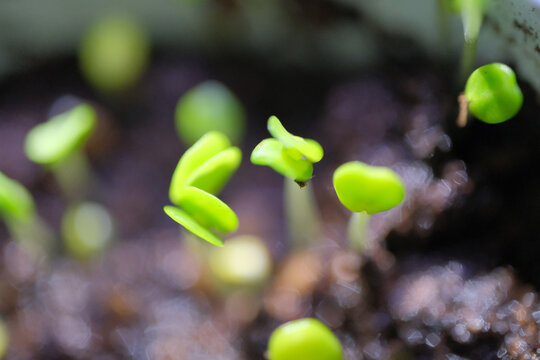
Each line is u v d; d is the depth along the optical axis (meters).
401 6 0.12
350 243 0.12
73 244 0.13
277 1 0.13
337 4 0.13
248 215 0.13
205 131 0.13
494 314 0.11
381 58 0.13
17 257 0.13
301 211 0.12
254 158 0.10
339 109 0.13
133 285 0.13
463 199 0.11
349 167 0.10
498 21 0.11
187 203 0.10
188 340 0.13
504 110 0.10
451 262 0.11
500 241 0.11
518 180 0.11
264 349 0.12
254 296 0.13
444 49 0.12
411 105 0.12
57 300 0.13
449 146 0.12
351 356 0.12
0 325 0.13
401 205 0.12
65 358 0.12
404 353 0.11
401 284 0.12
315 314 0.12
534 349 0.11
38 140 0.12
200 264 0.13
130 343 0.13
